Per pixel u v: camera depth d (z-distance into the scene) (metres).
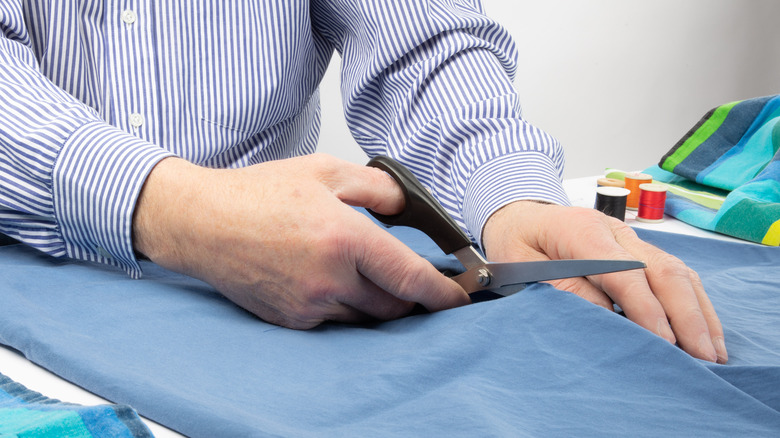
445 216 0.57
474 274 0.55
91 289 0.53
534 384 0.42
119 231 0.55
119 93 0.86
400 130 0.94
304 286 0.49
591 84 2.98
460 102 0.88
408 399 0.40
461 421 0.35
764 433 0.36
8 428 0.31
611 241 0.55
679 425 0.37
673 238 0.83
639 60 3.07
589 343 0.45
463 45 0.91
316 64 1.12
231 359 0.44
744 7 3.31
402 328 0.51
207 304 0.53
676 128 3.31
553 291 0.49
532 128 0.82
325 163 0.55
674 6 3.08
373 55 0.95
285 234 0.48
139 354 0.44
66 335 0.45
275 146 1.06
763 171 1.01
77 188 0.56
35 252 0.64
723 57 3.35
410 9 0.91
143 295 0.53
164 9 0.86
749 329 0.55
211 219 0.50
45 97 0.61
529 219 0.62
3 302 0.49
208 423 0.34
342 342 0.48
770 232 0.88
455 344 0.44
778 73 3.55
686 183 1.20
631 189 1.11
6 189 0.59
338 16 1.03
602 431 0.36
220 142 0.93
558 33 2.81
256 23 0.92
